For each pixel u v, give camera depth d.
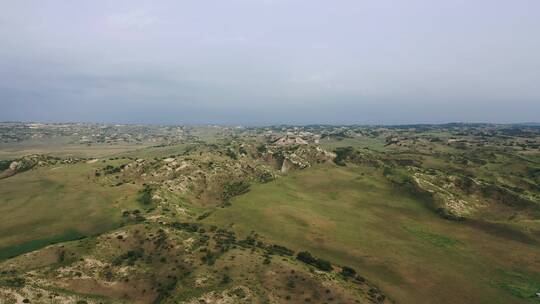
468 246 133.50
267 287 89.69
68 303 80.44
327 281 93.00
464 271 114.38
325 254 121.12
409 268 114.94
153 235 111.88
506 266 118.19
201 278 91.50
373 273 110.88
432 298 99.31
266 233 134.00
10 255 121.69
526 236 138.88
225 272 94.44
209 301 83.69
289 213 154.25
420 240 137.50
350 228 144.12
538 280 109.62
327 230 140.38
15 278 88.56
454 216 158.50
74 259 100.38
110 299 87.81
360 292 93.81
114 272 97.94
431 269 114.88
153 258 103.38
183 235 113.12
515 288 105.00
